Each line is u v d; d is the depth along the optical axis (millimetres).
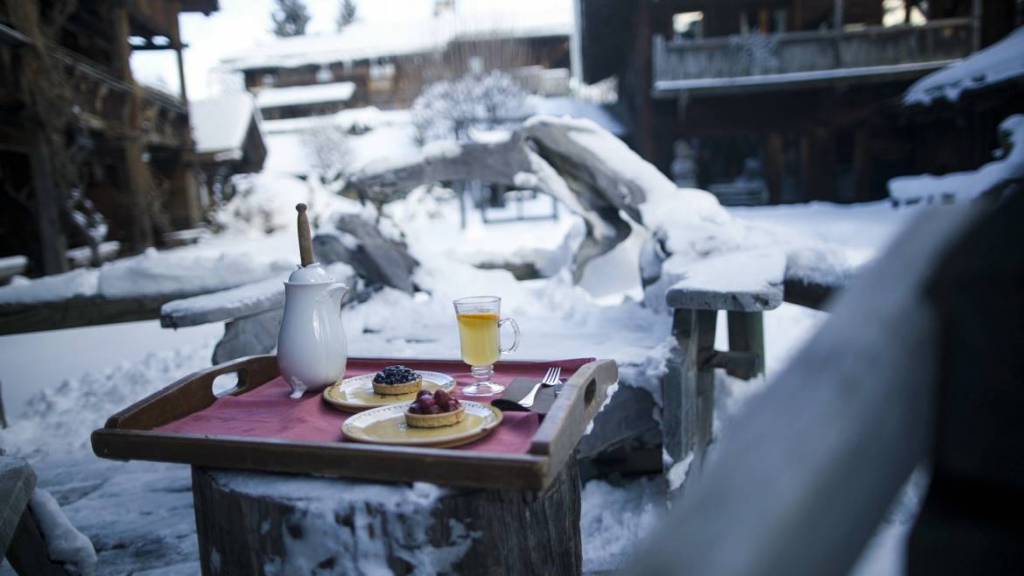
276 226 18953
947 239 292
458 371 1735
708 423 2479
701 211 3250
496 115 20844
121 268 3328
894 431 270
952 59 13719
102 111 11680
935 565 292
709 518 257
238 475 1244
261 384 1692
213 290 3311
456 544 1134
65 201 9453
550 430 1101
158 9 14773
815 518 250
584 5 15922
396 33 35562
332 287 1560
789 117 15031
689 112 15195
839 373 277
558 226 13305
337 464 1131
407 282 3980
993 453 272
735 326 2980
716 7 15281
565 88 29891
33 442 3053
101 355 4852
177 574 1944
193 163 17047
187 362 4102
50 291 3230
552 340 2838
